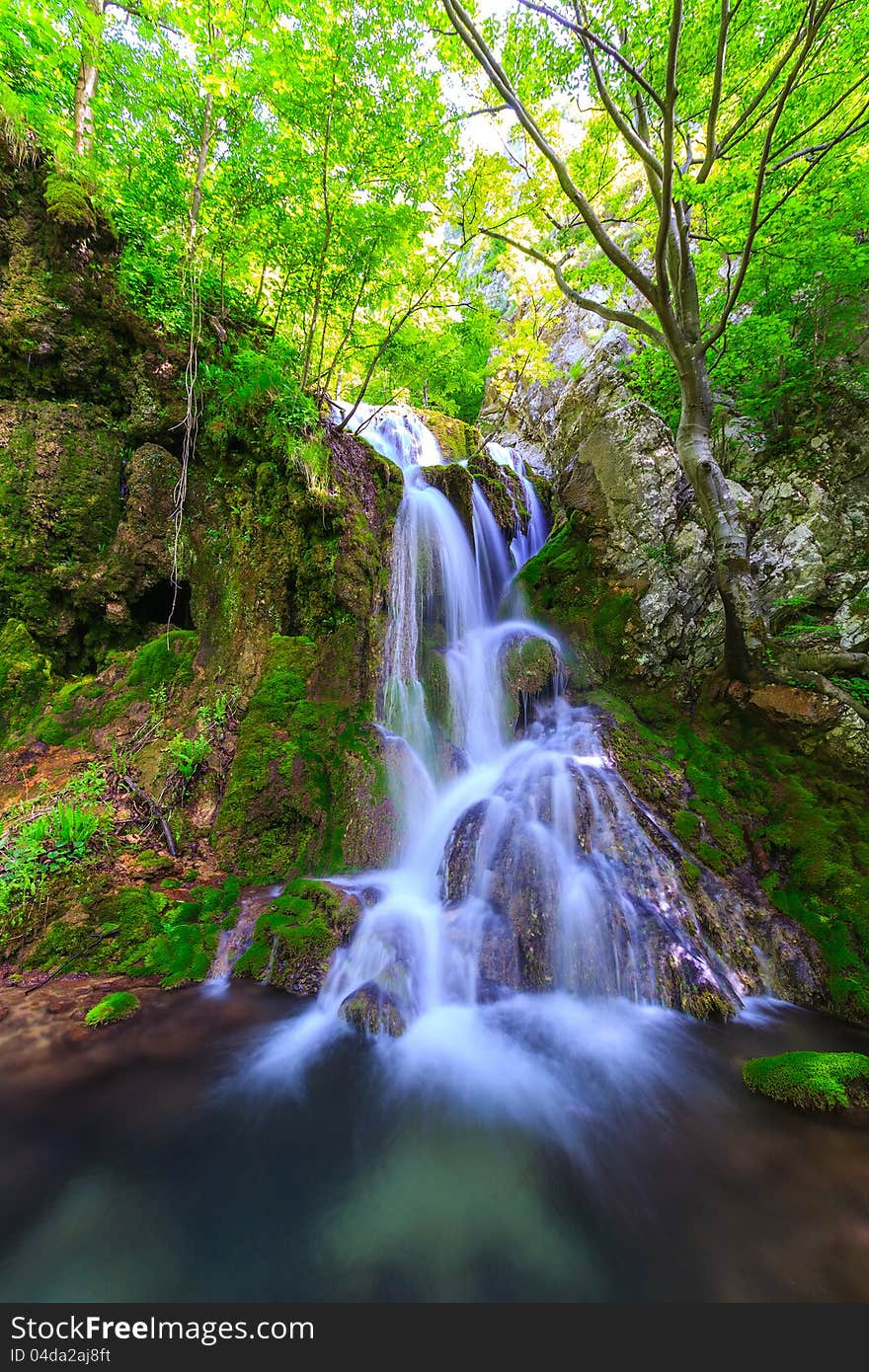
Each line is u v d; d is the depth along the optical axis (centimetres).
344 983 435
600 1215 259
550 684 773
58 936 430
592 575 831
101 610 744
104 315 720
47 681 696
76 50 673
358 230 676
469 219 831
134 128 712
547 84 685
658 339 741
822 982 446
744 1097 335
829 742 579
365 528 751
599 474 841
